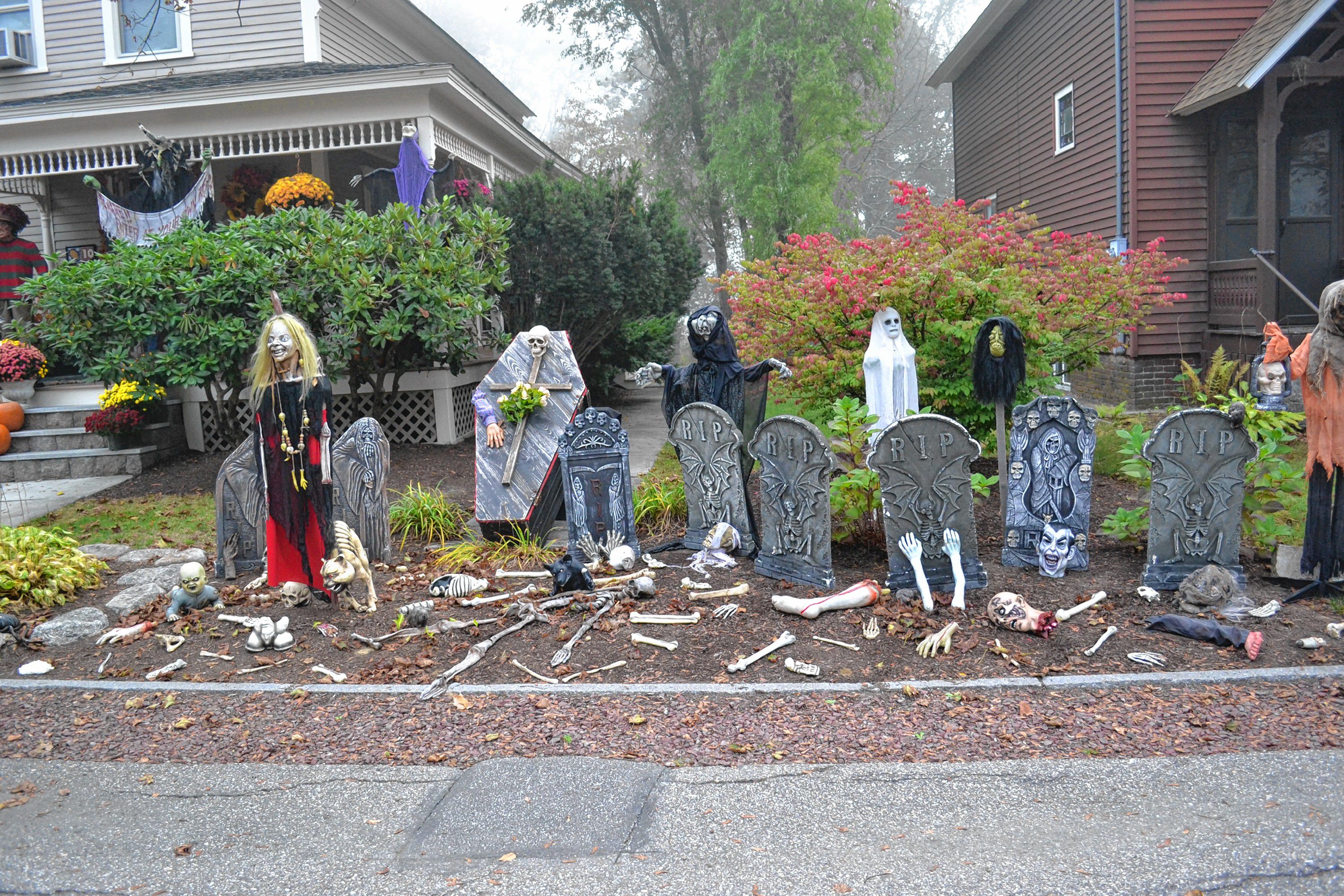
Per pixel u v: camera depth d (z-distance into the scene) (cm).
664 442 1348
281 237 1126
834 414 916
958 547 625
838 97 2444
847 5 2394
